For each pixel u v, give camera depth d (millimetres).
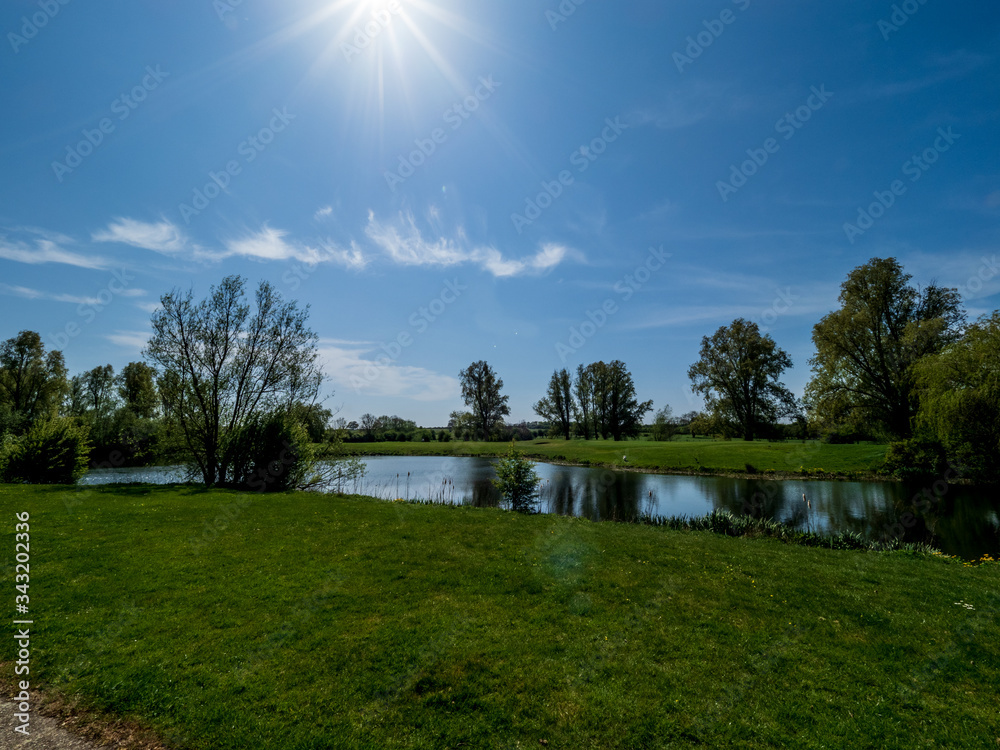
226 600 8945
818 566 12695
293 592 9469
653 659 7160
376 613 8594
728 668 6941
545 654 7215
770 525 19797
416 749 5074
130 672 6332
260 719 5492
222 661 6750
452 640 7562
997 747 5250
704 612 9047
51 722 5320
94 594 9008
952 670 7000
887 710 5953
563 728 5484
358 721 5527
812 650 7574
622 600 9555
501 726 5504
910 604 9750
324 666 6688
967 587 10969
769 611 9195
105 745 4980
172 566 10773
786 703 6059
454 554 12547
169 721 5398
